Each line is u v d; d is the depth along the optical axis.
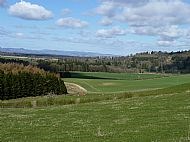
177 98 45.50
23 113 43.88
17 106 62.56
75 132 25.94
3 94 95.69
